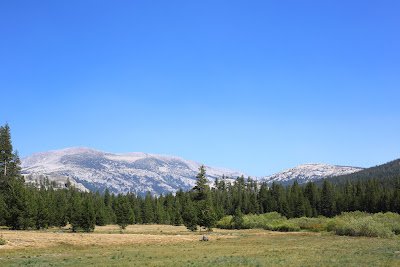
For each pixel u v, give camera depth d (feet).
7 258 113.60
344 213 362.12
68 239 160.86
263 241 192.54
